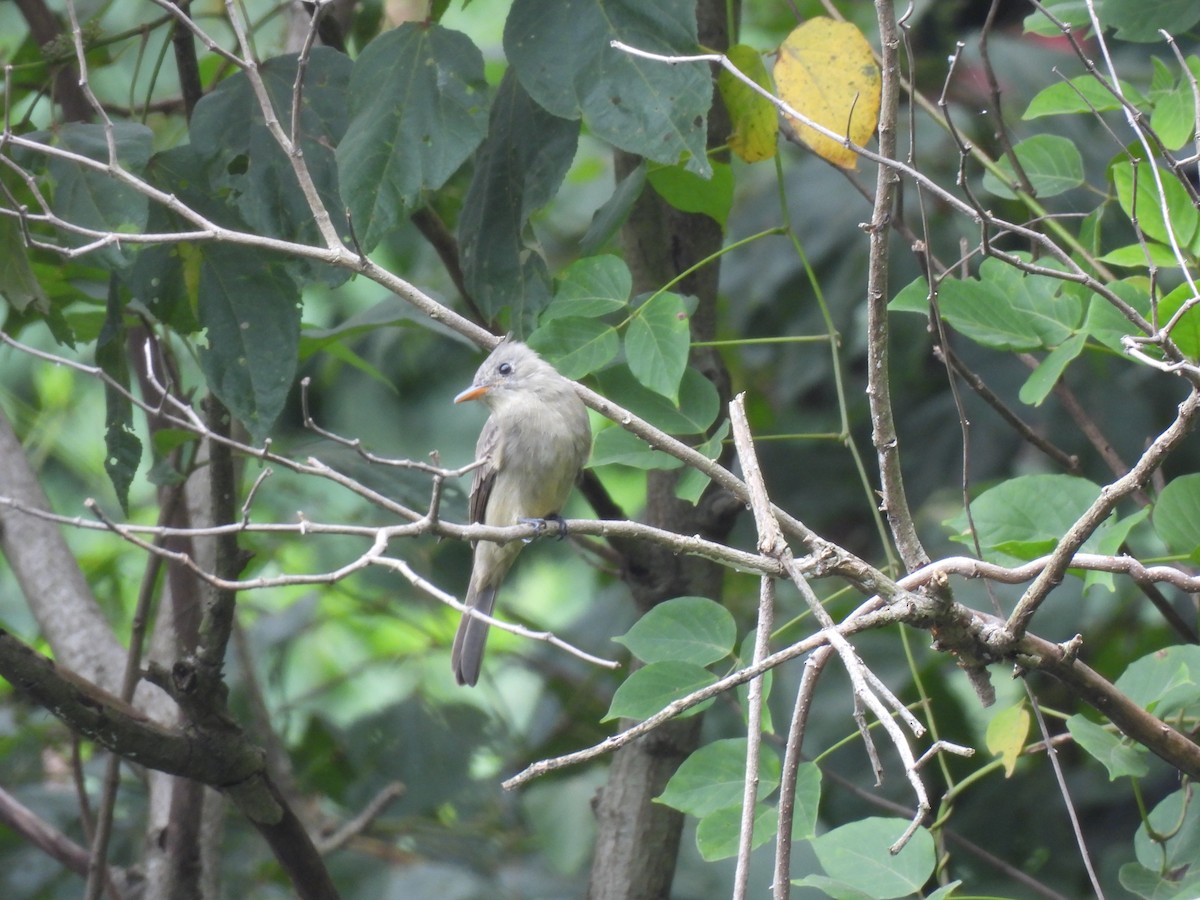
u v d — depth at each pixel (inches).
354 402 555.2
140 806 471.5
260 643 532.1
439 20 346.9
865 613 244.5
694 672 275.9
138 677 348.8
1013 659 247.4
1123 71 480.1
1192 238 312.7
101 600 555.8
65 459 586.2
